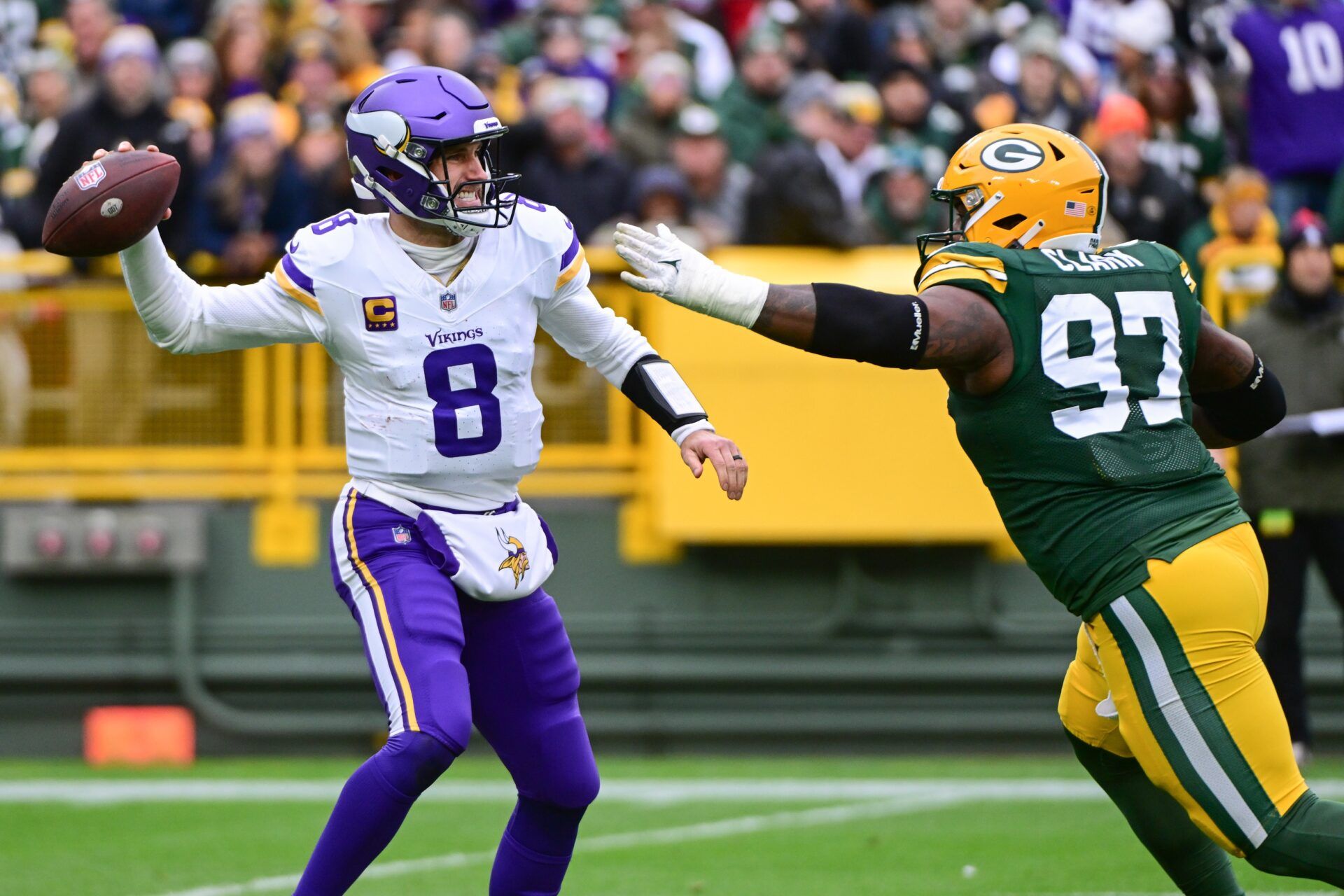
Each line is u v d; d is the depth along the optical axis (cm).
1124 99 3200
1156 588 1214
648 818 2375
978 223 1331
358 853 1283
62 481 2930
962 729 2977
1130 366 1257
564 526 2980
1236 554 1236
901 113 3475
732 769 2856
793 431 2889
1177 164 3522
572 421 2972
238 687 2981
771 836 2209
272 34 3778
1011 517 1282
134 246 1305
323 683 2975
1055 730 2981
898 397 2892
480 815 2412
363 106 1336
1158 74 3528
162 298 1324
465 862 2041
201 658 2962
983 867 1978
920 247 1389
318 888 1284
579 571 2978
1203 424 1466
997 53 3916
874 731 2986
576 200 3123
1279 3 3381
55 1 4138
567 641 1418
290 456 2958
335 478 2964
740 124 3512
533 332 1391
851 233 2966
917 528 2892
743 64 3641
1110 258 1295
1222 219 3050
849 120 3481
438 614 1327
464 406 1355
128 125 3045
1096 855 2050
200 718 2980
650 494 2962
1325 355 2538
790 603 2981
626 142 3378
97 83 3222
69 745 2978
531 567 1391
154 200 1297
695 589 2977
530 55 3953
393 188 1326
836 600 2977
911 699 2988
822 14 4081
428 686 1299
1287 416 2539
